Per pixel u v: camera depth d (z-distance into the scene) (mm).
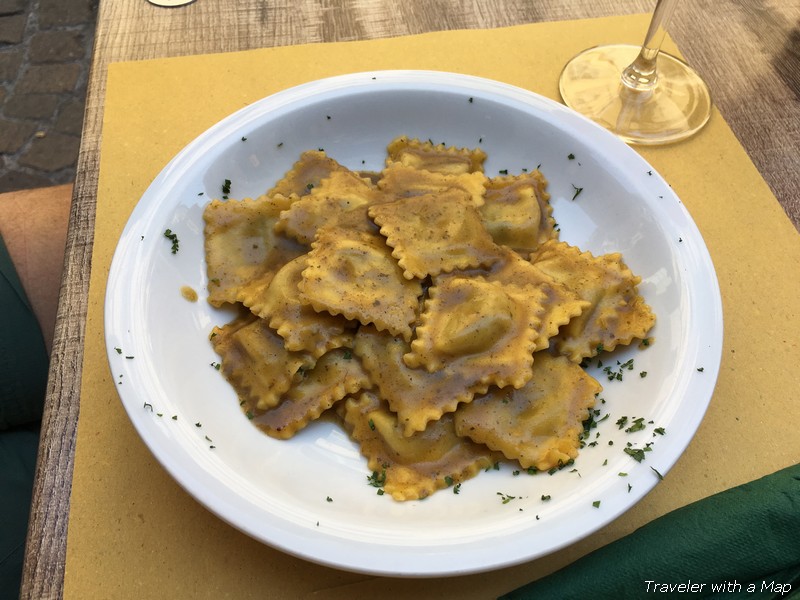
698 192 323
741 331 281
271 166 307
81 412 253
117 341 231
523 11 399
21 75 655
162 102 347
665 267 263
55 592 220
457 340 245
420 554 193
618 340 256
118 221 304
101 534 230
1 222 368
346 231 275
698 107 352
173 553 227
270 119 298
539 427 239
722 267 299
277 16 389
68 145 614
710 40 388
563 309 257
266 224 285
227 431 236
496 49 379
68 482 239
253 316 270
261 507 201
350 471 241
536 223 293
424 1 401
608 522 200
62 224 370
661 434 217
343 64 367
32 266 358
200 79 358
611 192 290
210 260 275
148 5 391
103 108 344
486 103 309
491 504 222
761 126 349
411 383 247
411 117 318
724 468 247
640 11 402
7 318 328
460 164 313
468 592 223
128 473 241
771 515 210
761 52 383
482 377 243
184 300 263
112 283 245
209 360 259
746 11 403
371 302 256
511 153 317
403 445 242
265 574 225
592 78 363
